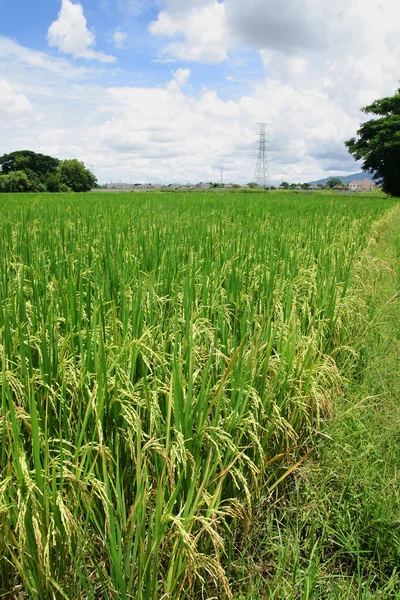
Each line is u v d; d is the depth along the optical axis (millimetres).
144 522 2273
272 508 3352
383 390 4496
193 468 2555
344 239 10539
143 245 6410
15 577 2562
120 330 3889
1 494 2291
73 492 2447
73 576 2436
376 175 64375
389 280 8406
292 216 15281
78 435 2760
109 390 2887
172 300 4457
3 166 118812
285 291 5422
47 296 4246
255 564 2908
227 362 3547
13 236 8016
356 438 3904
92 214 12719
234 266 5109
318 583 2750
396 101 62094
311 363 4266
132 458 2711
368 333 5871
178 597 2463
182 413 2766
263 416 3430
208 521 2645
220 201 26469
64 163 118812
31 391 2389
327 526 3100
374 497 3225
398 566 2943
